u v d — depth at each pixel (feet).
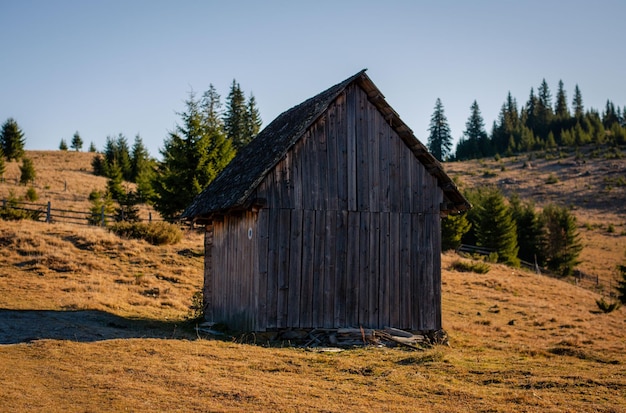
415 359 45.75
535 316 88.84
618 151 485.97
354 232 58.08
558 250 217.77
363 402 32.83
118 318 62.08
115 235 115.34
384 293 58.59
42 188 229.04
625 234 282.56
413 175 61.46
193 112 144.66
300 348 51.13
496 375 40.96
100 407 30.30
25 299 68.03
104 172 313.73
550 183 410.93
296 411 30.73
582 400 34.17
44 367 39.01
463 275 129.29
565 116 638.53
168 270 97.09
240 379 37.32
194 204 73.36
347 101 59.41
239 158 73.00
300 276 55.62
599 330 78.02
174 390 34.04
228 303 61.82
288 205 55.83
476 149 607.37
